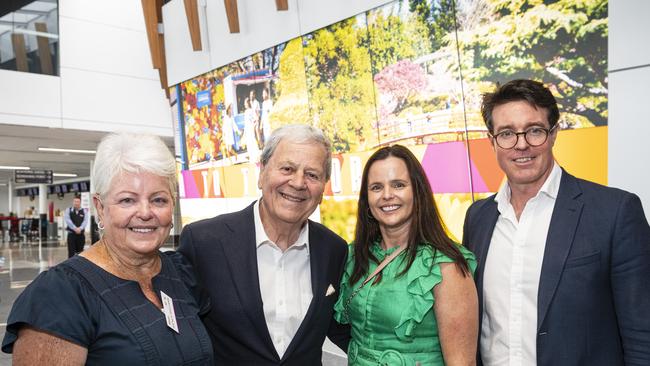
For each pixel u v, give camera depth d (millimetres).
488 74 3947
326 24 5152
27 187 31328
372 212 1712
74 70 8820
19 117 8180
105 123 9141
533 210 1687
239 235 1798
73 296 1188
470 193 4180
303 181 1674
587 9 3346
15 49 8219
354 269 1790
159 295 1378
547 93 1607
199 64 6883
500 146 1652
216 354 1779
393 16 4590
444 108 4285
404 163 1658
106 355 1205
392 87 4684
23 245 20453
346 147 5160
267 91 5957
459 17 4109
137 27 9648
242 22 6121
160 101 9883
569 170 3461
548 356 1543
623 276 1504
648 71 3023
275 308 1768
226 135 6660
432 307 1593
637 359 1471
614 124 3176
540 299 1571
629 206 1534
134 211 1276
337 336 2006
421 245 1624
